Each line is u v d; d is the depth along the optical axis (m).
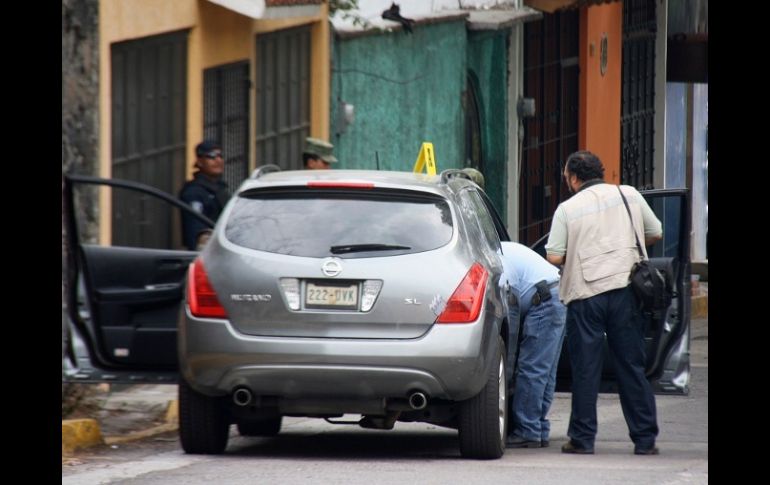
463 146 69.19
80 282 31.17
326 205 29.88
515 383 34.53
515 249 34.75
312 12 50.66
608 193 32.41
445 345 28.80
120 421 36.25
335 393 29.02
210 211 39.47
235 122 48.94
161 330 31.23
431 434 36.16
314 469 28.30
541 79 77.81
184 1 44.28
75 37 38.06
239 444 33.44
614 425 39.19
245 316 29.09
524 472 28.09
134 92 41.69
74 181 30.70
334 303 28.95
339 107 56.81
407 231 29.56
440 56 66.31
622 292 31.97
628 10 91.62
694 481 27.36
